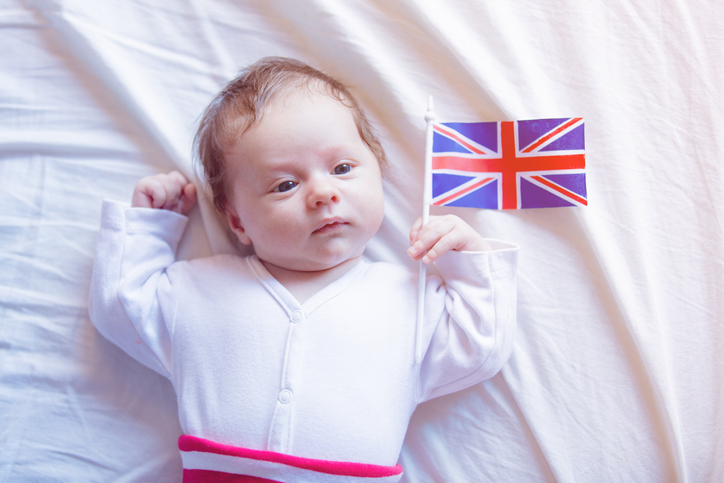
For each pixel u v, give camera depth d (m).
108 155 1.19
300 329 0.96
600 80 1.13
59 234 1.17
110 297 1.04
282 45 1.19
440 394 1.07
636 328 1.07
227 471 0.93
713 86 1.12
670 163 1.12
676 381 1.08
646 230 1.11
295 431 0.92
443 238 0.98
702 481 1.07
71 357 1.15
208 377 0.98
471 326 0.98
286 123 0.94
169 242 1.14
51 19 1.18
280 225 0.95
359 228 0.98
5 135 1.18
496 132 1.10
